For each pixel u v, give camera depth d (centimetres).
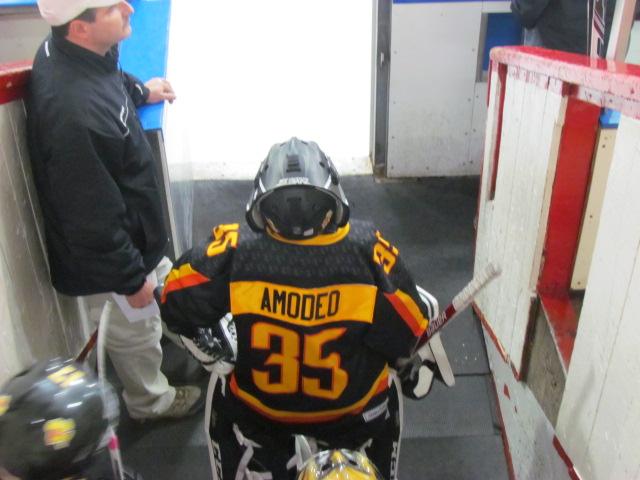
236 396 120
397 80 346
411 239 305
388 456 127
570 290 152
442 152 368
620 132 98
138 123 143
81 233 128
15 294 130
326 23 387
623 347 99
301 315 107
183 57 393
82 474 73
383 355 115
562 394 134
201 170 379
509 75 169
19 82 132
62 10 117
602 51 159
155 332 169
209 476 175
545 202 142
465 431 189
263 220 108
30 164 141
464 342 227
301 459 120
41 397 70
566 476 128
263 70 401
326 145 397
